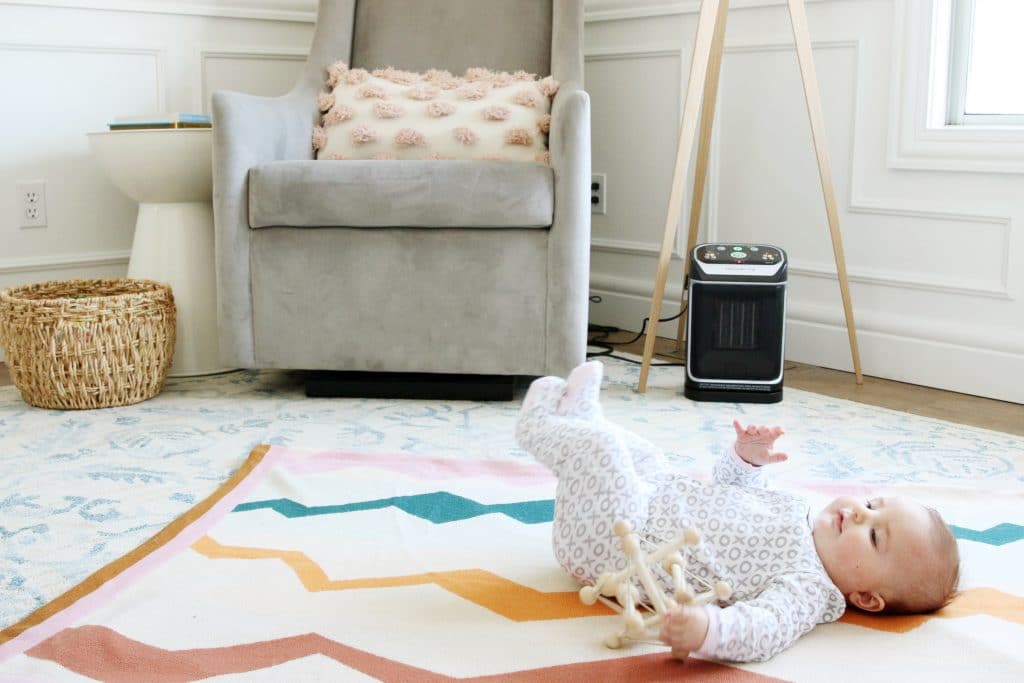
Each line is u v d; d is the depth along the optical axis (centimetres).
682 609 110
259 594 133
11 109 272
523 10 276
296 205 223
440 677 112
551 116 243
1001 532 155
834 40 257
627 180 316
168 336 237
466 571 140
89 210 287
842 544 124
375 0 282
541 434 138
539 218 221
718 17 266
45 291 241
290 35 312
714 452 196
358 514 162
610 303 323
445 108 254
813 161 268
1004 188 233
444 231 226
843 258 246
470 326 229
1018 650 119
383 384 237
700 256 234
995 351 237
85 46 279
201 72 299
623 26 309
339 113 258
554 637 122
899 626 125
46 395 223
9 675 112
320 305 230
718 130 288
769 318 230
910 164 247
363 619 126
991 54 245
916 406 232
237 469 186
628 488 130
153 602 130
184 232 252
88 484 177
